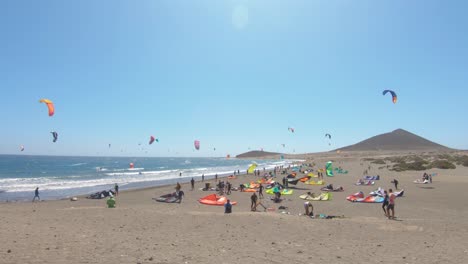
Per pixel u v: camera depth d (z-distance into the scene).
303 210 19.78
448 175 43.12
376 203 22.19
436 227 12.98
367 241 10.55
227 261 7.71
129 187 39.06
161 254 8.09
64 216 14.23
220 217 14.55
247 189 31.83
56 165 103.56
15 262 6.84
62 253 7.73
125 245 8.91
